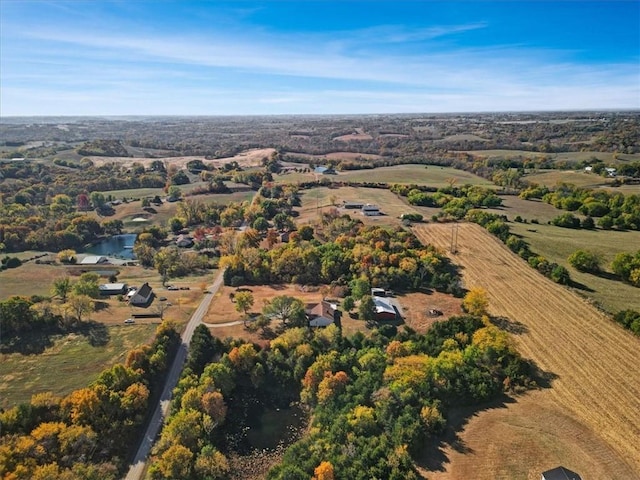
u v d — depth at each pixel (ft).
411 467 193.26
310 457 206.90
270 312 317.42
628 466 188.55
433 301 338.75
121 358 280.31
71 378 260.21
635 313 288.71
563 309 312.50
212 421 232.73
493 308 316.40
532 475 186.80
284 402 262.47
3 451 191.42
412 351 266.16
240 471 217.36
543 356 262.47
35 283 410.31
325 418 232.53
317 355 275.80
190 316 336.08
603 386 237.25
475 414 224.53
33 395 244.22
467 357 253.85
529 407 225.76
